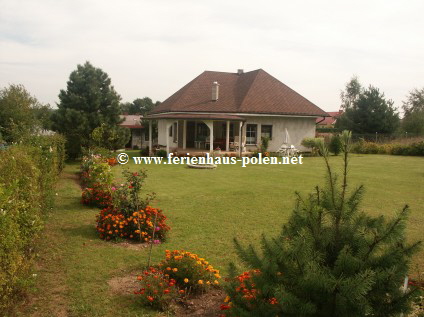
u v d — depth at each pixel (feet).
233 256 18.60
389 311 8.20
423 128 123.24
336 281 7.80
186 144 90.74
